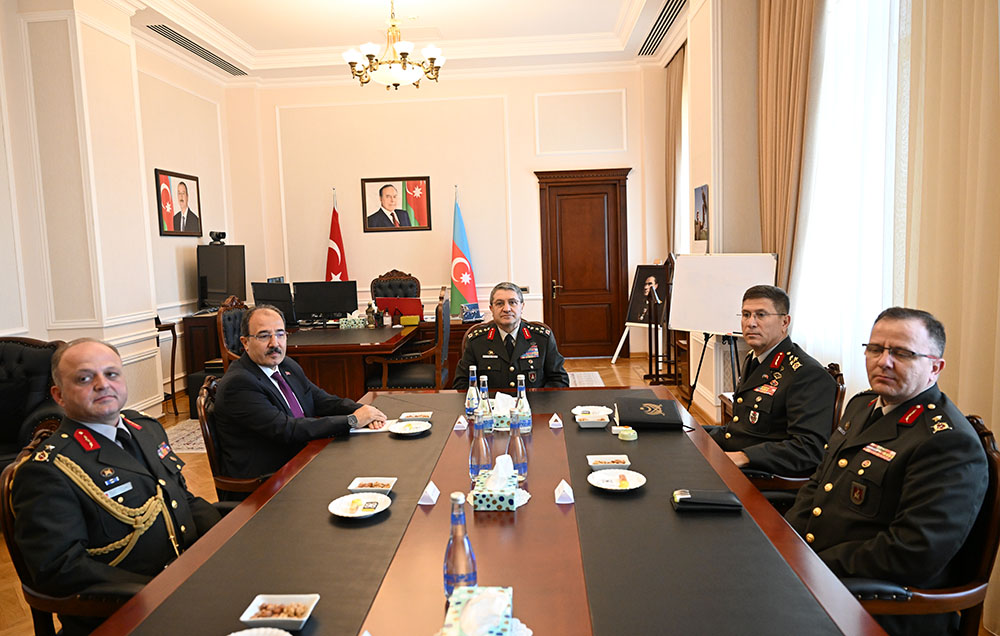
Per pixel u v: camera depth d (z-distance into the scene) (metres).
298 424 2.46
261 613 1.21
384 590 1.31
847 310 3.41
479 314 6.72
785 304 2.55
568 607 1.23
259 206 7.75
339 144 7.75
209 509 2.08
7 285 4.59
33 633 2.48
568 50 7.12
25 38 4.63
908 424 1.71
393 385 4.93
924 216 2.53
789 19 3.91
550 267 7.86
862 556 1.59
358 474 2.03
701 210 5.04
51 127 4.69
